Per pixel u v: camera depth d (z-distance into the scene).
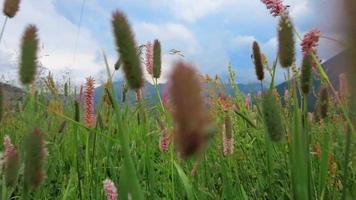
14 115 0.52
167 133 0.31
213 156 0.36
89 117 0.33
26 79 0.19
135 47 0.14
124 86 0.39
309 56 0.24
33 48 0.19
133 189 0.15
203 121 0.05
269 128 0.21
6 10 0.32
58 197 0.33
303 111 0.25
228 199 0.28
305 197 0.23
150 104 0.42
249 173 0.36
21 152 0.27
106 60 0.16
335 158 0.33
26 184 0.15
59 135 0.44
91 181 0.32
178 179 0.32
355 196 0.25
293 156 0.23
